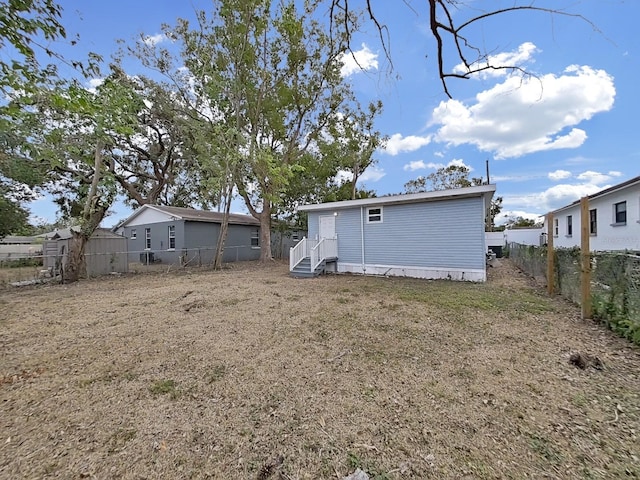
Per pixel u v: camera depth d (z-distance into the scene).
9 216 16.31
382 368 3.29
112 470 1.90
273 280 10.00
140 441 2.18
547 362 3.31
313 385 2.95
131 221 19.56
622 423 2.24
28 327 5.01
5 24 2.84
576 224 13.95
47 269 12.12
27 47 3.12
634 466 1.83
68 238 13.48
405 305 6.02
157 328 4.86
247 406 2.62
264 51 13.96
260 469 1.90
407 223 10.14
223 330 4.70
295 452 2.04
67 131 8.95
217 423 2.38
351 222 11.47
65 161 11.07
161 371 3.33
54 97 3.71
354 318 5.20
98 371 3.35
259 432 2.26
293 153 16.59
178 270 13.66
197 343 4.16
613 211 11.00
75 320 5.41
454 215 9.27
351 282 9.23
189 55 13.49
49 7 3.07
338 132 18.03
